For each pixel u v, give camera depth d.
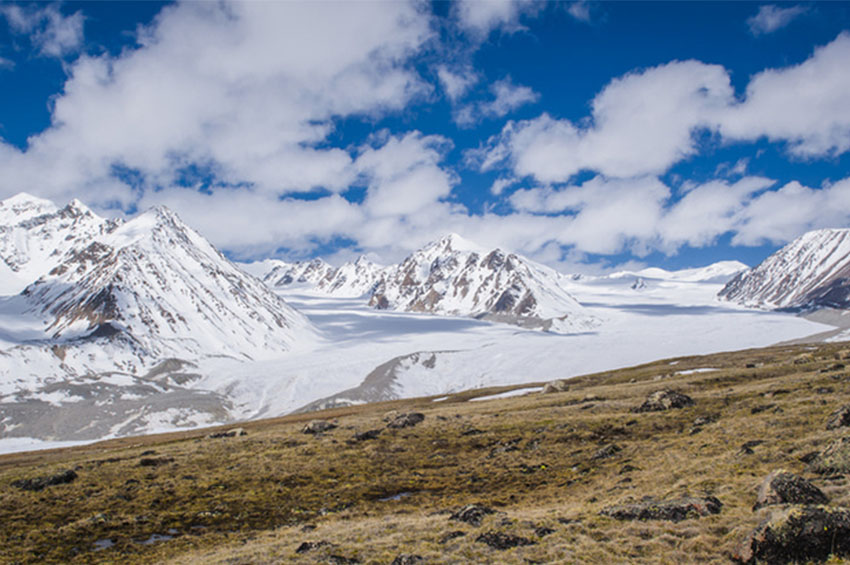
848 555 17.88
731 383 73.81
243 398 194.62
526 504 34.06
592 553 21.44
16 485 46.03
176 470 49.69
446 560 22.09
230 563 25.00
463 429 60.22
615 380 111.25
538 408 71.00
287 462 50.91
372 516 34.66
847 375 57.19
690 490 28.48
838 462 26.92
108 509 39.25
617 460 41.41
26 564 29.47
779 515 19.52
